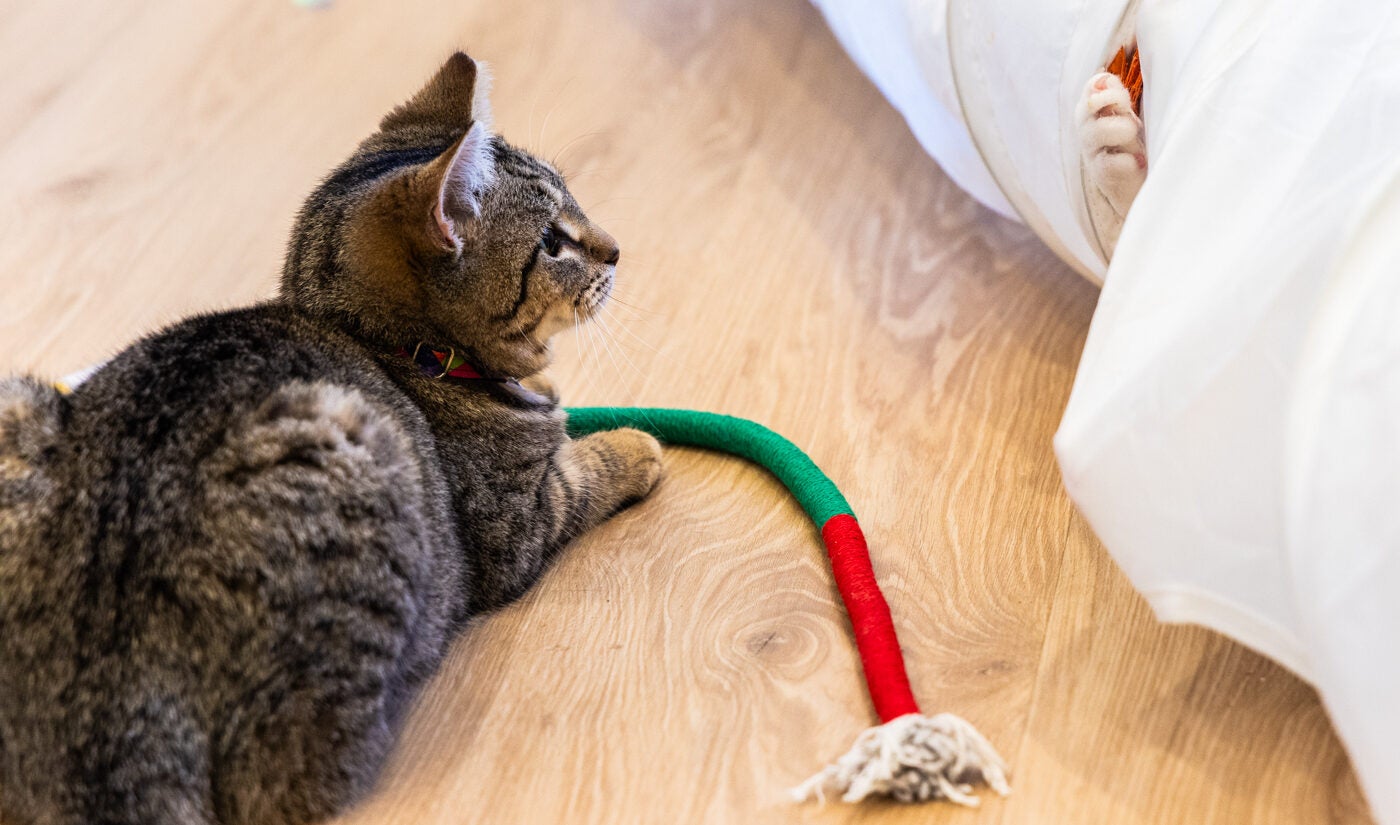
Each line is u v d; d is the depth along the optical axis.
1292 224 1.16
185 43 2.90
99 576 1.25
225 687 1.26
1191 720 1.38
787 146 2.53
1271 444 1.14
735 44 2.83
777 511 1.76
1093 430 1.26
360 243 1.57
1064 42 1.59
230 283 2.26
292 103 2.71
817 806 1.34
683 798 1.36
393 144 1.75
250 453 1.32
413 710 1.49
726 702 1.47
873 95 2.66
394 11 2.98
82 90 2.78
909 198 2.38
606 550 1.72
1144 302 1.26
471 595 1.62
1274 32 1.26
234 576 1.27
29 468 1.31
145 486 1.29
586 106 2.66
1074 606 1.56
